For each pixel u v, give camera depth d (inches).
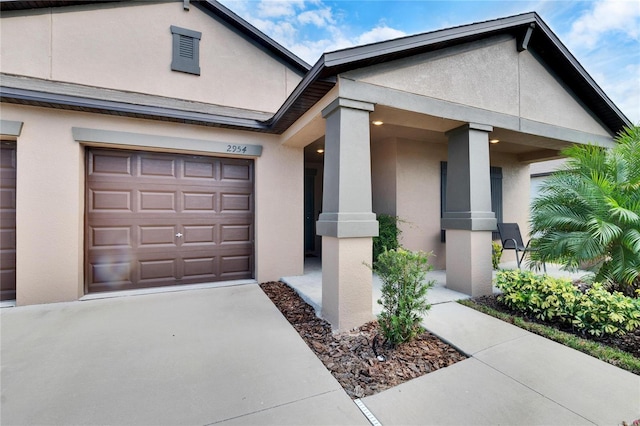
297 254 219.9
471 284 167.0
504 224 275.1
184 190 197.9
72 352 106.4
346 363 99.5
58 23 191.6
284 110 164.2
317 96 144.2
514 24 168.9
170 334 121.9
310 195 336.8
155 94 215.2
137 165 186.4
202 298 170.7
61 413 75.2
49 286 159.9
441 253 257.4
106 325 130.7
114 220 181.3
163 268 192.9
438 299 161.2
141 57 212.1
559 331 120.2
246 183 215.6
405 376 91.4
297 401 80.2
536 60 192.1
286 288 193.0
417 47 137.6
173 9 223.5
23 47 184.2
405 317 106.7
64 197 162.4
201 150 191.6
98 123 168.7
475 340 112.7
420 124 169.0
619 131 227.8
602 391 82.4
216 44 236.1
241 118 191.6
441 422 71.7
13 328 127.1
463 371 93.3
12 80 169.5
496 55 174.1
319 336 120.7
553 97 198.7
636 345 108.7
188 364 98.9
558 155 267.9
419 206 248.4
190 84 226.2
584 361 98.1
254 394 83.2
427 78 149.9
